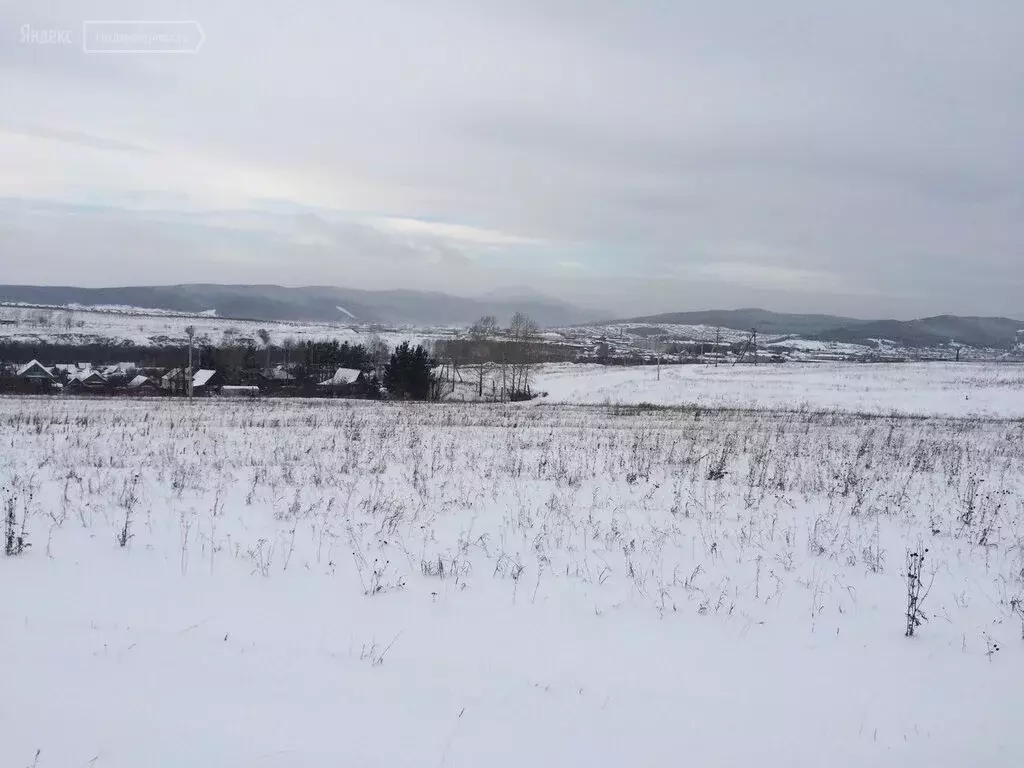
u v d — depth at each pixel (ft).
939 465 51.65
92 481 37.11
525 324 275.59
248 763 11.66
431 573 23.00
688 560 25.80
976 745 14.01
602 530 29.58
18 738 11.93
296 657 16.05
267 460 46.83
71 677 14.24
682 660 17.26
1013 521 34.32
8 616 17.43
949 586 23.98
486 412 108.06
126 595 19.67
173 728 12.57
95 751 11.71
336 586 21.52
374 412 101.60
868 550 27.20
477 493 36.73
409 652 16.79
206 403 124.06
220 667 15.23
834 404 150.30
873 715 14.99
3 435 57.67
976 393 168.45
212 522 28.89
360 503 33.76
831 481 42.73
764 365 274.16
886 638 19.31
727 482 42.11
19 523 27.04
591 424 84.84
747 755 13.12
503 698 14.67
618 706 14.67
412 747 12.53
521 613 19.94
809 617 20.61
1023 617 20.61
